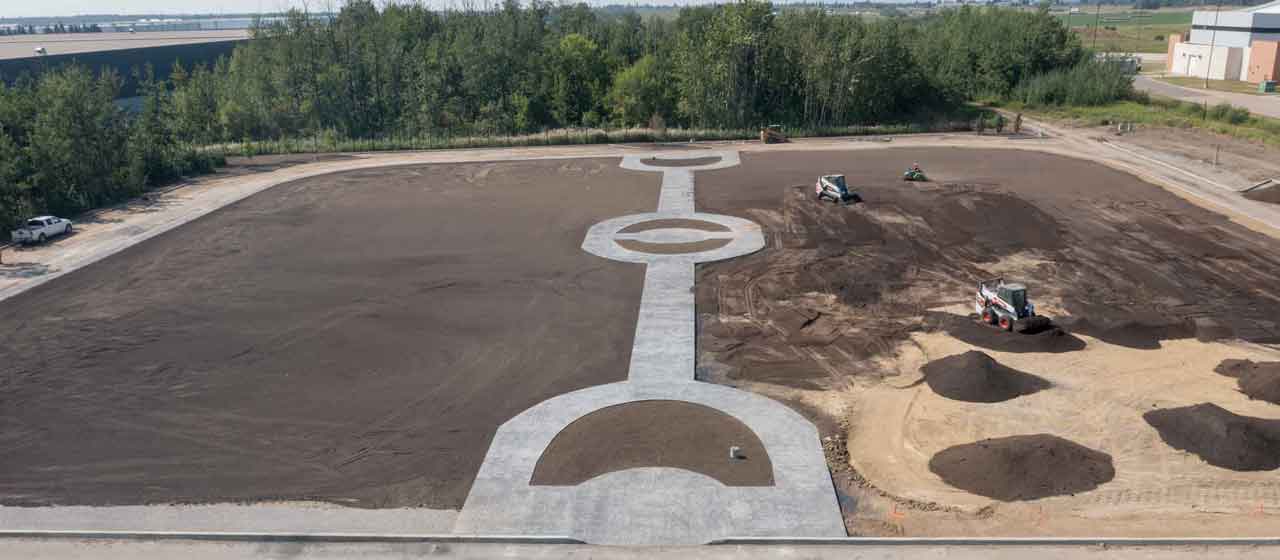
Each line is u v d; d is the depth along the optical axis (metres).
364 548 16.28
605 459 19.23
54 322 28.27
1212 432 19.33
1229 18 96.88
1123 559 15.66
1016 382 22.67
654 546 16.19
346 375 23.83
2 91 50.50
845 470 18.95
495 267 33.44
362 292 30.75
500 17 96.56
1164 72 105.25
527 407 21.77
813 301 29.19
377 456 19.55
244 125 80.06
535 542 16.36
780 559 15.77
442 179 51.12
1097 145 58.19
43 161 44.19
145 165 51.34
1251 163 49.97
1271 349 24.72
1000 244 34.97
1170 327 26.19
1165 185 44.91
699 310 28.56
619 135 65.00
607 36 104.75
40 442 20.44
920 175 46.94
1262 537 16.31
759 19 73.06
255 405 22.12
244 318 28.34
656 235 37.56
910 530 16.84
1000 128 65.62
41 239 38.56
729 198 44.25
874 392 22.61
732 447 19.56
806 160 54.97
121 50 110.81
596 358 24.70
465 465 19.11
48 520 17.38
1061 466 18.59
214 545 16.44
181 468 19.23
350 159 59.44
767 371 23.86
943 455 19.50
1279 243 34.44
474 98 82.81
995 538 16.17
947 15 112.50
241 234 39.22
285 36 89.62
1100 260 32.72
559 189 47.66
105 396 22.81
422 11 101.56
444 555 16.03
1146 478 18.41
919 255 33.84
